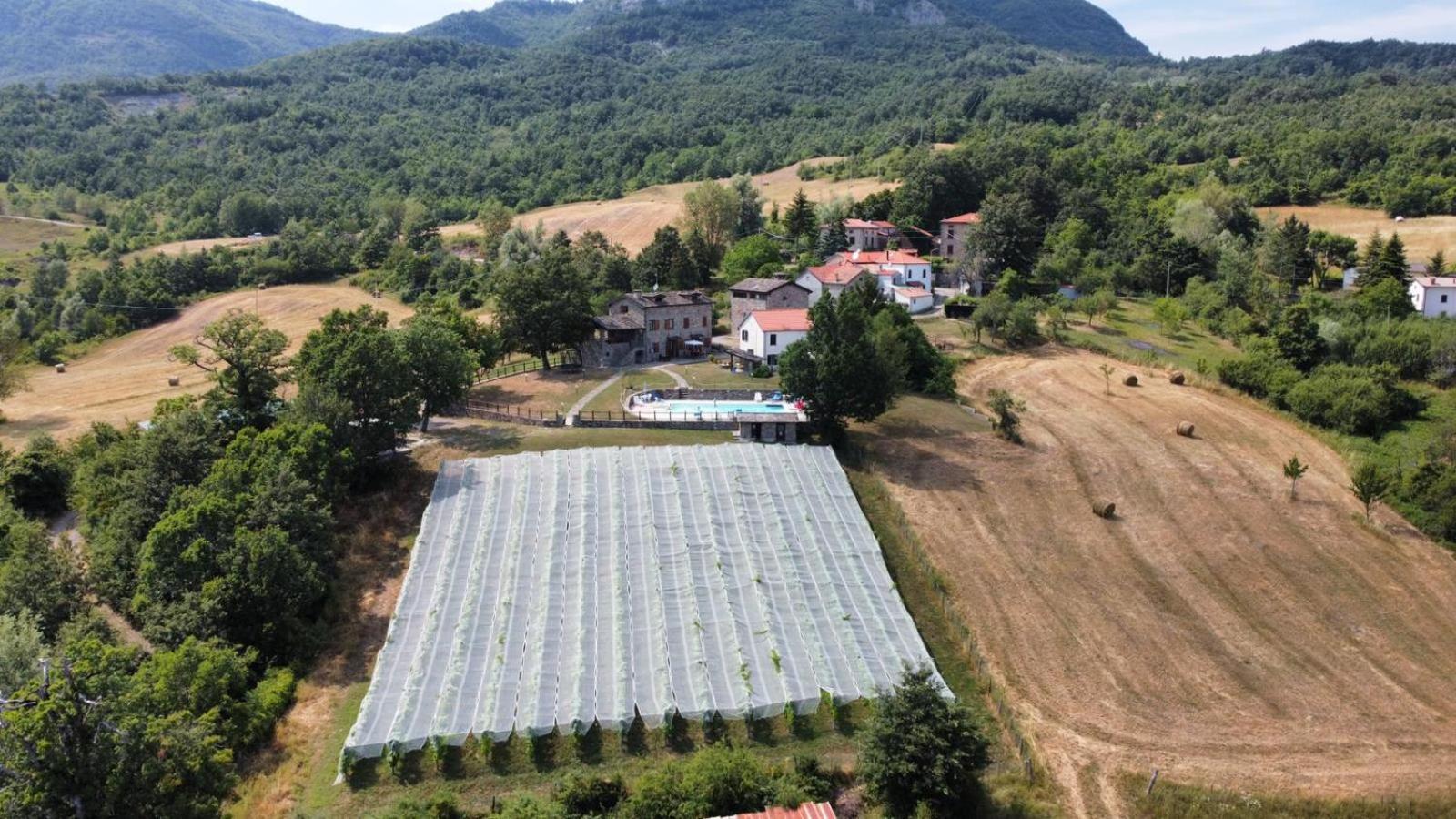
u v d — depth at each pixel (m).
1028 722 43.75
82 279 144.62
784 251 155.50
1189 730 43.47
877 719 38.69
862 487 67.56
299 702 46.00
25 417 92.88
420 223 188.75
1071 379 96.25
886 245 149.75
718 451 69.38
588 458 67.94
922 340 91.38
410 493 65.75
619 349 101.00
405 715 42.78
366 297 154.62
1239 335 110.50
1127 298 134.00
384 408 67.94
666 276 137.62
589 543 57.38
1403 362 95.25
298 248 167.25
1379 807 38.31
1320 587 56.94
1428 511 65.38
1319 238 136.12
